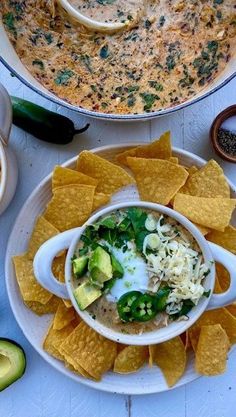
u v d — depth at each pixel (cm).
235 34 48
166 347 50
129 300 46
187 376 51
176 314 48
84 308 47
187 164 51
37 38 48
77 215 49
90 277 46
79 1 49
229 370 55
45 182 50
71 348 49
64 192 49
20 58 48
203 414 55
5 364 53
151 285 47
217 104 55
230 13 48
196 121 55
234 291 47
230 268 46
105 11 49
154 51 49
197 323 50
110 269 46
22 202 55
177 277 46
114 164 51
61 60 49
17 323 54
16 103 52
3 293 54
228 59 48
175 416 55
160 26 49
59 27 49
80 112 45
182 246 47
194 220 49
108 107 48
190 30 49
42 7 48
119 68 49
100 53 49
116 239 48
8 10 48
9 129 48
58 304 50
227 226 50
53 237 47
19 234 51
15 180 52
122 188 51
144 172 49
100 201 50
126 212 48
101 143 55
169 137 49
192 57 48
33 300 49
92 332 49
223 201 49
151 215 48
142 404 55
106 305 47
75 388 55
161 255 47
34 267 46
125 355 49
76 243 47
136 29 49
